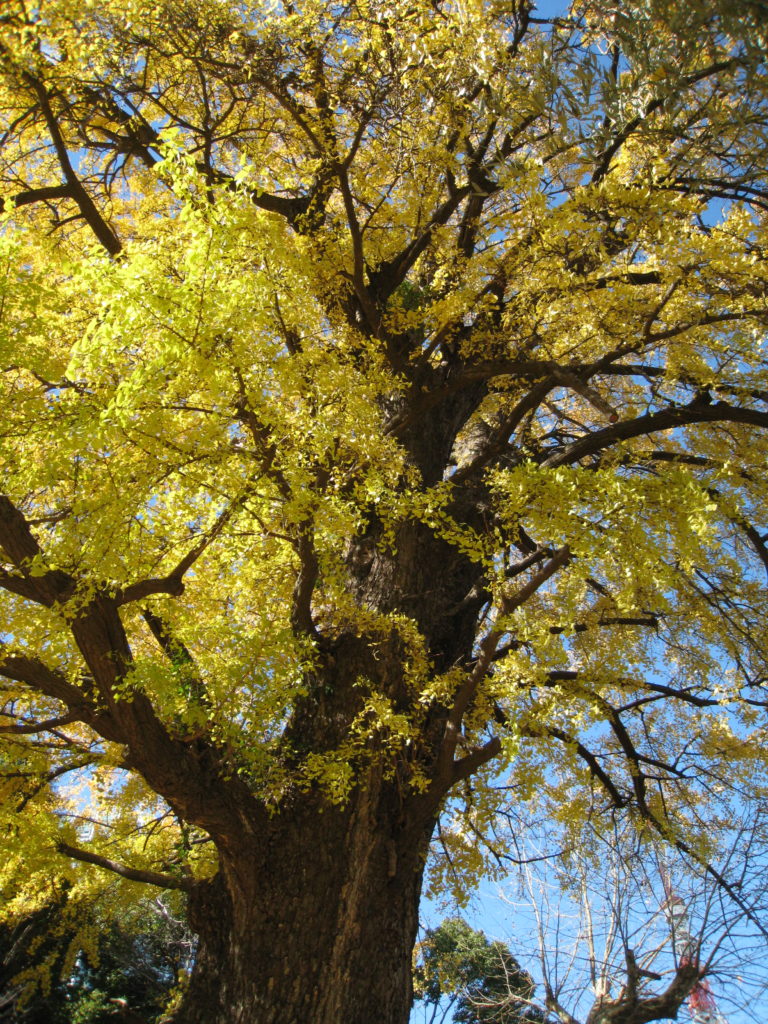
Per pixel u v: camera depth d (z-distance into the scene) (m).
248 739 3.93
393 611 4.93
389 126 5.41
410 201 5.63
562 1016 7.02
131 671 3.70
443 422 6.36
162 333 3.30
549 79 4.47
